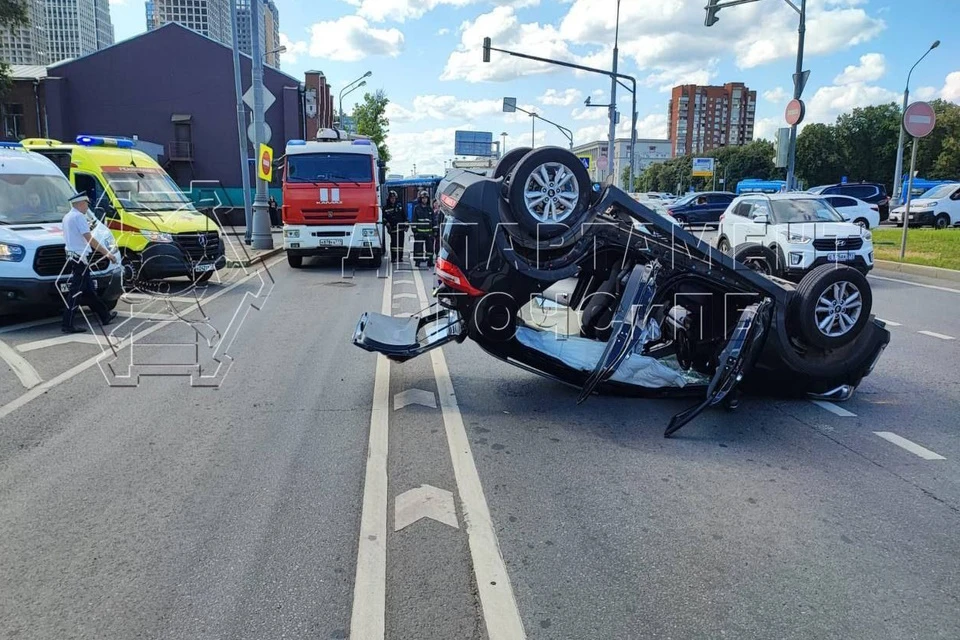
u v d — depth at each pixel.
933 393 6.93
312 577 3.56
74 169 13.56
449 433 5.67
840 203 28.19
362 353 8.36
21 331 9.41
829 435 5.75
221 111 42.66
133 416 6.01
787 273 13.91
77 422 5.84
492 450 5.32
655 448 5.41
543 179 5.85
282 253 21.73
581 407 6.40
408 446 5.38
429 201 18.45
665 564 3.71
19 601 3.33
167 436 5.54
